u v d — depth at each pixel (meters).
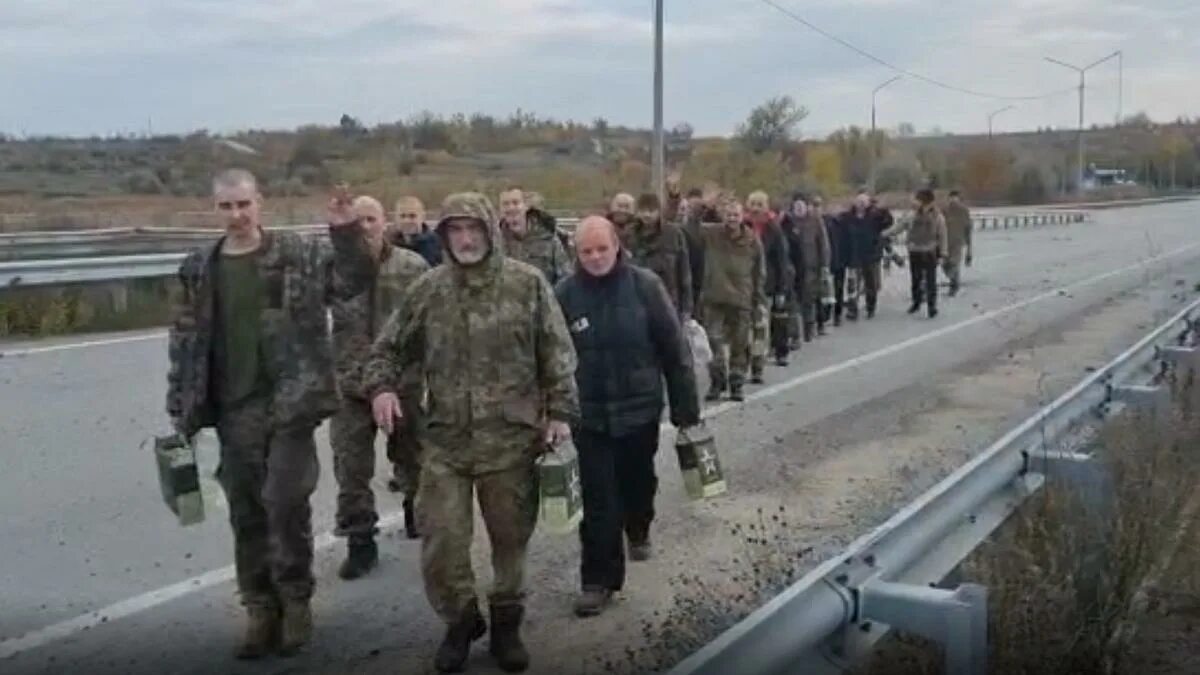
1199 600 6.00
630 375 6.10
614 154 52.75
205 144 47.31
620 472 6.43
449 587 5.24
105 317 16.58
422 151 51.94
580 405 5.98
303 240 5.41
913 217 19.38
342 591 6.28
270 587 5.47
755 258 11.59
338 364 6.46
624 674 5.10
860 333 16.98
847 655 4.56
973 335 16.58
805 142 57.22
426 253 8.46
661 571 6.52
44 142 47.56
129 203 36.69
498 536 5.28
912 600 4.54
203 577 6.46
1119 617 5.41
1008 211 64.94
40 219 27.97
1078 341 15.58
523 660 5.27
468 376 5.16
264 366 5.33
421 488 5.30
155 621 5.83
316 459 5.50
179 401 5.35
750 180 43.47
